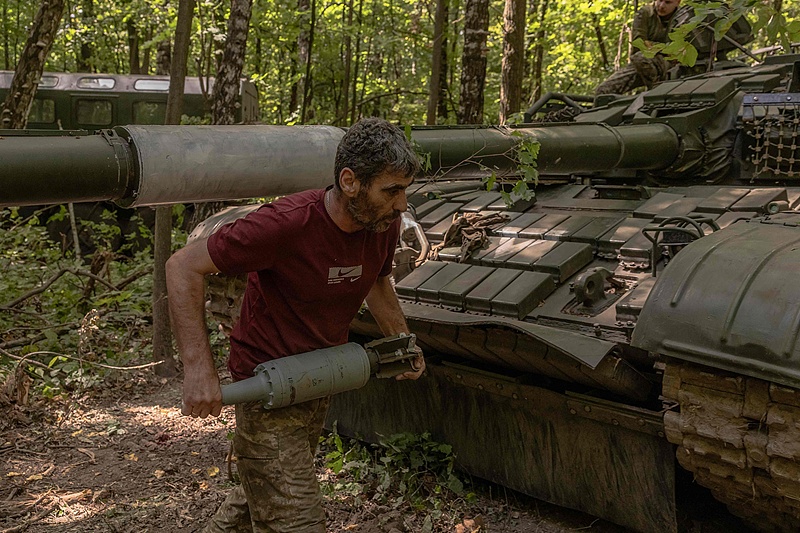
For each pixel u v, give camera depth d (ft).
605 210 16.52
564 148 14.79
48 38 26.71
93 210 38.29
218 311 17.56
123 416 19.11
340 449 16.12
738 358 9.83
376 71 60.49
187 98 42.14
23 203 9.78
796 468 9.79
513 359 13.39
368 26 50.26
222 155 11.04
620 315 12.23
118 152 10.26
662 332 10.61
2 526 13.38
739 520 13.55
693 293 10.55
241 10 26.73
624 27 45.27
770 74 17.93
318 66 50.49
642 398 12.37
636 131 16.28
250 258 8.45
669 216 14.57
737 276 10.39
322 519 9.25
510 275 14.24
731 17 12.12
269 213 8.50
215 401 8.32
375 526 13.50
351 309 9.45
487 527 13.89
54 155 9.64
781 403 9.75
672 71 22.00
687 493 14.53
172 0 40.81
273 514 9.08
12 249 31.37
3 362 21.72
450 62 53.31
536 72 52.70
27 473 15.66
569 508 14.33
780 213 13.43
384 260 9.45
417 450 15.83
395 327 10.32
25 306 26.63
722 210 14.26
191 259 8.44
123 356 23.38
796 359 9.37
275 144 11.61
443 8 36.14
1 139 9.64
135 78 43.78
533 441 14.08
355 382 9.14
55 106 43.04
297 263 8.68
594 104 20.57
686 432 10.80
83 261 32.96
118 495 14.71
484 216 17.02
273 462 9.04
